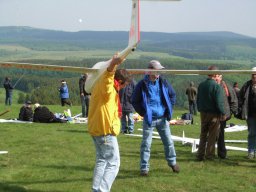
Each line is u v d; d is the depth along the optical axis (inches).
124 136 580.7
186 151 472.1
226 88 418.3
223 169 380.8
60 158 414.3
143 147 346.6
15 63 292.0
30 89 2252.7
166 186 320.2
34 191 301.4
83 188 310.8
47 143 506.6
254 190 316.5
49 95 1667.1
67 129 647.8
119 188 312.2
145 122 343.0
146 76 340.5
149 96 338.6
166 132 350.6
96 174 261.3
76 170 363.6
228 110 414.0
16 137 553.6
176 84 2568.9
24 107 754.2
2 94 2177.7
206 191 311.1
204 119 408.2
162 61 5531.5
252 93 421.1
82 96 819.4
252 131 429.4
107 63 268.5
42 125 696.4
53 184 319.6
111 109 259.6
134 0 317.7
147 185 321.1
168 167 380.5
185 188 316.8
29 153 437.7
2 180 325.7
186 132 688.4
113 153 262.1
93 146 489.1
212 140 410.6
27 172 352.8
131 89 607.5
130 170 365.4
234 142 580.1
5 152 429.7
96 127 259.8
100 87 257.0
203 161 412.2
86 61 5644.7
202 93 403.9
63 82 1135.0
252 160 425.1
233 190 315.3
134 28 305.1
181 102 2425.0
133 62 4109.3
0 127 655.8
